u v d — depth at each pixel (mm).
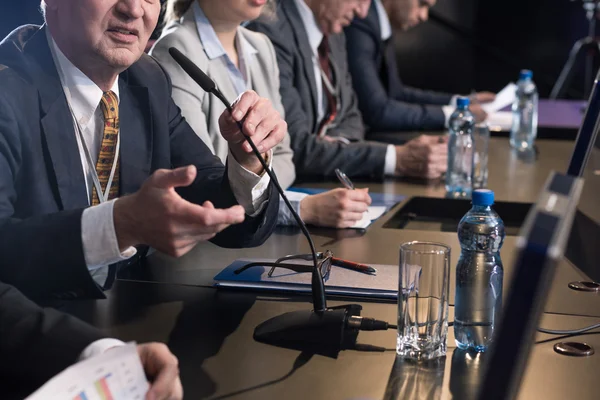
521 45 6363
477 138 2443
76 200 1396
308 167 2605
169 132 1719
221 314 1304
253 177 1516
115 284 1456
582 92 6219
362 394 1021
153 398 917
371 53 3758
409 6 4055
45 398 806
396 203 2227
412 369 1102
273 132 1489
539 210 690
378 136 3523
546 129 3463
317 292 1227
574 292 1458
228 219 1097
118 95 1564
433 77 6445
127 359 900
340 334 1178
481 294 1169
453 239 1798
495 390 721
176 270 1547
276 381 1055
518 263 693
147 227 1114
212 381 1051
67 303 1338
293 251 1681
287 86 2721
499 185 2445
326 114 3170
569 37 6273
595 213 2059
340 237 1814
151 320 1271
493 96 4234
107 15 1385
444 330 1155
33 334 1028
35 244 1135
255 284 1425
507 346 714
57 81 1414
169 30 2197
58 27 1414
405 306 1144
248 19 2217
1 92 1312
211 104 2166
